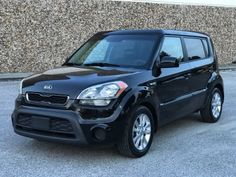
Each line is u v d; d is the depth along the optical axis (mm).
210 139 6949
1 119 7984
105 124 5301
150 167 5484
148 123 5992
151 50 6457
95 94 5355
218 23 22391
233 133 7383
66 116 5309
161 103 6305
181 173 5285
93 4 16984
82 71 6020
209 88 7973
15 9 15172
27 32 15539
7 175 5078
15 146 6246
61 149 6141
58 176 5090
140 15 18531
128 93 5559
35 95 5637
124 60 6461
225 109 9641
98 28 17234
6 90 11555
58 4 16109
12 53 15336
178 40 7207
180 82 6859
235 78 16672
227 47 23141
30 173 5168
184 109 7125
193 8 20891
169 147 6430
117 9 17703
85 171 5281
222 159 5879
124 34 7012
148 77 6039
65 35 16422
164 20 19562
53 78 5762
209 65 8062
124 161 5680
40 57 15969
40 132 5586
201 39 8156
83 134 5285
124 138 5578
